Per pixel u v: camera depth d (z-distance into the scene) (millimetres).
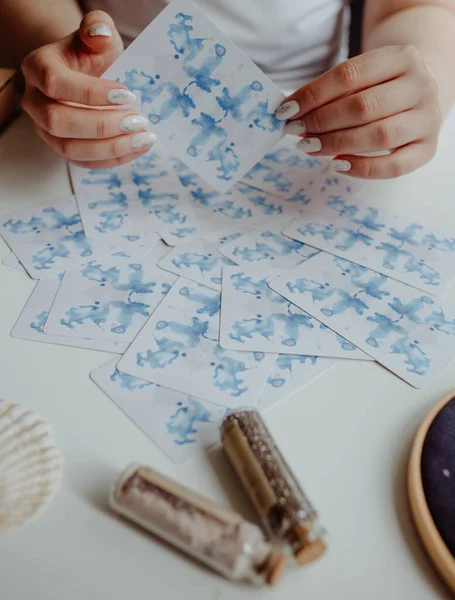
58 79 449
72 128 457
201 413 370
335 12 640
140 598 312
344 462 356
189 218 490
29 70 466
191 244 469
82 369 387
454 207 513
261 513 321
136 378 384
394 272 458
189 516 311
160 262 453
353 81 457
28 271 439
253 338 409
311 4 612
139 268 448
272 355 401
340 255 468
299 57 644
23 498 331
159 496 316
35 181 509
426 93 481
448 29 573
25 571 315
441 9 590
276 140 475
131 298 427
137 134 469
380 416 376
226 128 471
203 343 404
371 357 404
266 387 385
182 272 447
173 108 465
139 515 317
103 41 466
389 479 351
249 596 314
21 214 481
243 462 333
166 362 393
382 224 495
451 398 370
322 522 335
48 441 349
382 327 421
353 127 471
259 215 499
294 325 419
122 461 349
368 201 514
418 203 515
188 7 428
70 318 412
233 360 397
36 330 404
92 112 458
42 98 469
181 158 482
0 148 533
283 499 316
